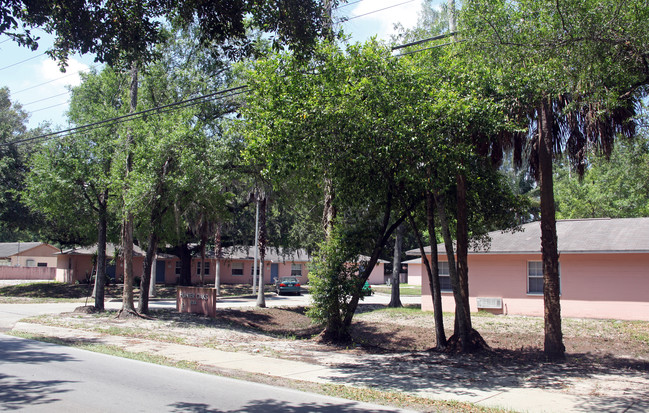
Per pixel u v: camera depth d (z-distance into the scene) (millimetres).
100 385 8234
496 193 14352
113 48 9422
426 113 10844
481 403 7676
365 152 11266
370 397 7957
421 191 14023
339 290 14727
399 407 7387
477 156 13078
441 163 10938
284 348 13523
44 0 8289
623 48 10055
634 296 19438
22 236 81375
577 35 9992
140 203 17922
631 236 20203
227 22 9594
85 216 21750
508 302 22094
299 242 40281
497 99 11906
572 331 17359
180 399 7402
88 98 24250
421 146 10781
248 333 17531
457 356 12516
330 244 15148
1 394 7445
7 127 33219
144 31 9516
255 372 9945
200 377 9266
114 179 18844
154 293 35406
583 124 11945
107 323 17719
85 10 8789
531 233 23281
